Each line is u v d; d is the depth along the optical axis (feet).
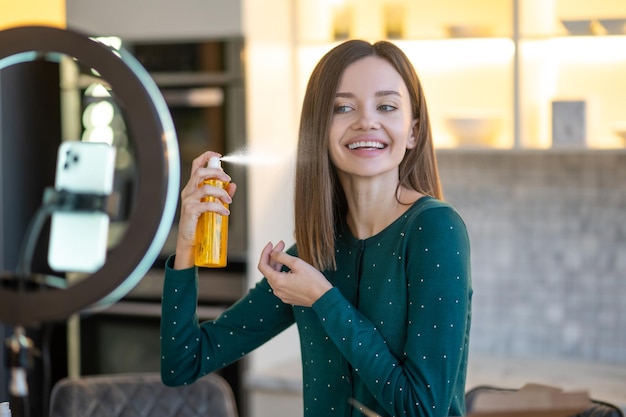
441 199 5.26
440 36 10.29
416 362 4.57
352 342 4.67
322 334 5.10
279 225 10.59
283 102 10.74
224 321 5.58
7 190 9.83
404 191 5.10
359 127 4.89
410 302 4.70
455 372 4.59
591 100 9.90
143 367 10.30
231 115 9.88
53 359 10.02
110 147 8.05
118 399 7.13
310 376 5.22
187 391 7.20
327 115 4.97
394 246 4.87
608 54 10.27
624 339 10.66
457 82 10.80
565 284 10.87
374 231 5.09
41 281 8.37
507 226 11.05
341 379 5.06
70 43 6.59
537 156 10.87
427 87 10.91
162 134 6.71
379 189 5.05
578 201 10.76
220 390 7.22
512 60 9.98
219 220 5.16
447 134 10.82
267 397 9.91
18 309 6.83
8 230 9.82
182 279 5.30
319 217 5.10
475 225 11.17
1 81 9.81
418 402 4.51
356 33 10.94
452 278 4.63
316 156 5.06
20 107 9.99
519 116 9.98
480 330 11.25
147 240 6.72
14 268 9.80
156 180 6.73
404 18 10.61
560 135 9.84
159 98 6.81
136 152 6.73
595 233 10.73
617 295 10.68
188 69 9.99
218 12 9.84
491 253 11.13
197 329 5.44
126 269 6.73
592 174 10.69
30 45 6.63
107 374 10.37
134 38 10.12
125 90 6.66
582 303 10.82
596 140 10.00
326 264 5.15
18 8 7.80
